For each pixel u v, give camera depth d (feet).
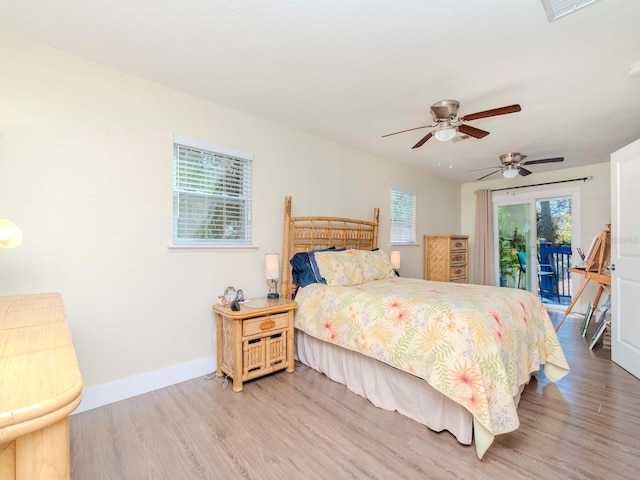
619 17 5.53
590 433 6.01
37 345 2.72
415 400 6.51
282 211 10.79
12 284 6.17
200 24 5.86
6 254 6.13
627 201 9.00
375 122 10.55
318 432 6.07
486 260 19.15
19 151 6.26
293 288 10.48
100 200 7.18
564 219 17.16
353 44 6.40
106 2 5.32
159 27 5.94
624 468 5.06
